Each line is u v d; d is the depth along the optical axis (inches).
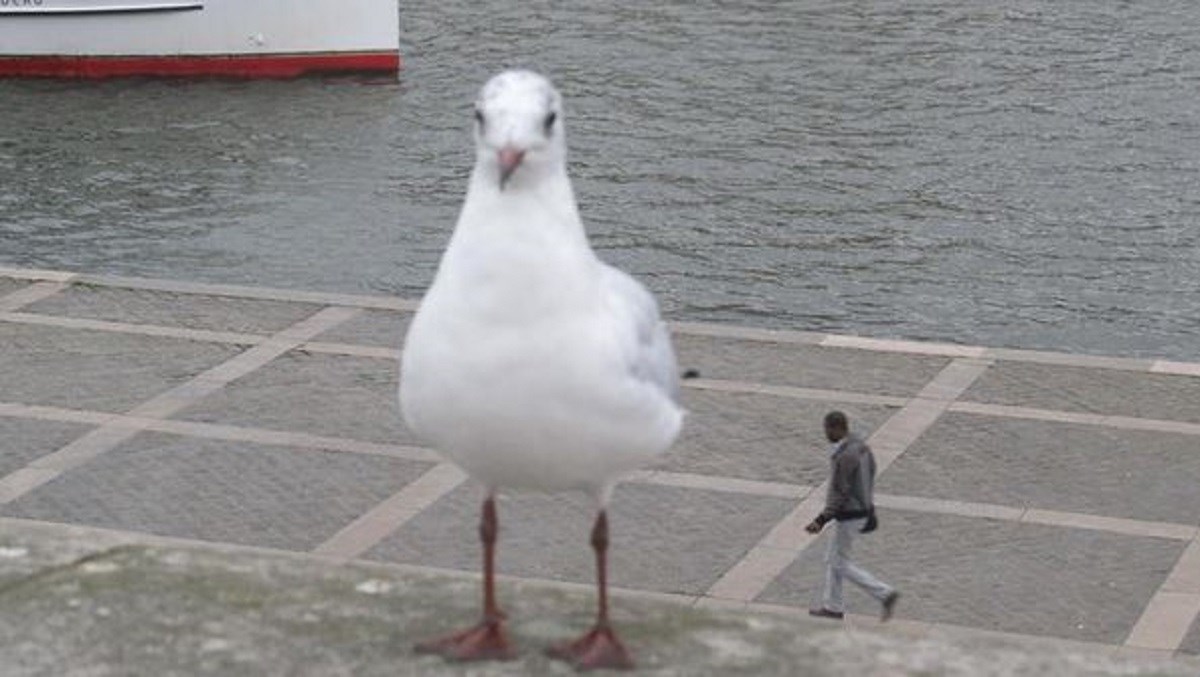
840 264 1439.5
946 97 1872.5
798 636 241.1
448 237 1518.2
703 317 1337.4
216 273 1439.5
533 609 252.8
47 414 884.0
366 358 963.3
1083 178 1653.5
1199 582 722.2
